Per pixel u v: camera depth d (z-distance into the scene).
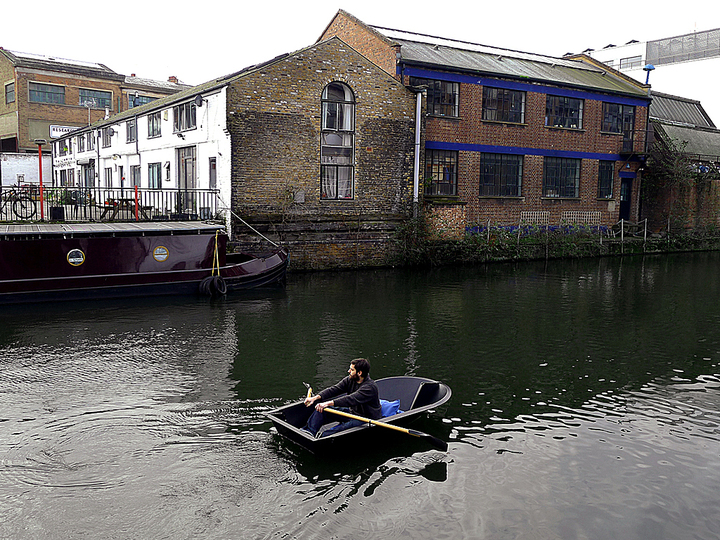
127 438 6.75
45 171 38.78
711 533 5.19
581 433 7.14
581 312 13.88
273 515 5.29
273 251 18.38
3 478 5.84
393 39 24.89
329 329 11.83
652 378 9.21
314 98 19.66
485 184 25.16
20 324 11.88
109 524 5.12
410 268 21.16
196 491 5.66
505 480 5.98
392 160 21.33
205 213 19.55
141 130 25.19
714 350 10.78
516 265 22.62
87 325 11.88
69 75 39.97
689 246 29.56
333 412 6.39
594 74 30.27
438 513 5.37
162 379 8.73
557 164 27.16
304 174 19.72
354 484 5.83
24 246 13.61
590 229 26.67
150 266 14.94
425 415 7.58
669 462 6.46
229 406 7.73
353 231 20.55
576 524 5.27
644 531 5.20
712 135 34.41
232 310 13.49
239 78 18.31
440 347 10.70
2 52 39.22
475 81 24.16
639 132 29.44
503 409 7.86
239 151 18.53
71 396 8.01
